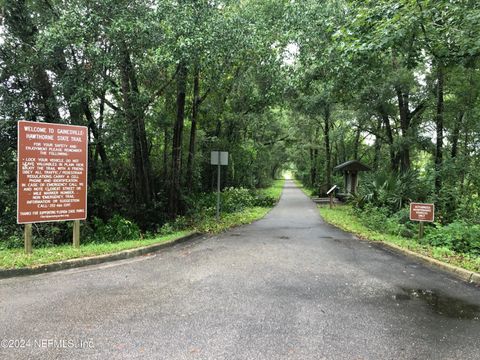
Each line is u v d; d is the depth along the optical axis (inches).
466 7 271.3
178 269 234.5
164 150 553.3
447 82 557.0
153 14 326.3
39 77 395.5
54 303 170.1
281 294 185.9
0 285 196.7
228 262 254.8
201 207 532.7
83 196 276.5
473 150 574.2
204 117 653.9
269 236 371.9
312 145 1203.2
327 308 167.0
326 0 413.4
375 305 171.9
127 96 399.2
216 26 340.5
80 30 316.8
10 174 407.8
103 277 214.4
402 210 441.1
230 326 146.0
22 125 246.7
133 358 120.3
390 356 123.4
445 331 143.9
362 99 661.9
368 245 324.5
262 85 607.2
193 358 120.6
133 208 467.8
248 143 890.7
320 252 291.6
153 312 159.9
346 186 802.8
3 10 366.3
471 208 445.1
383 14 272.2
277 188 1581.0
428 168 580.7
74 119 415.8
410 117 689.0
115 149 429.7
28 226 251.1
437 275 226.2
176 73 403.2
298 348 128.3
